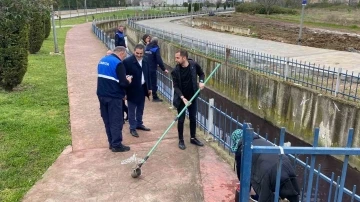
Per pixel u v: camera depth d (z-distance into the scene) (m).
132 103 5.67
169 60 20.36
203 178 4.35
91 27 32.62
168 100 7.90
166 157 4.93
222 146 5.34
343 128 8.25
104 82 4.82
